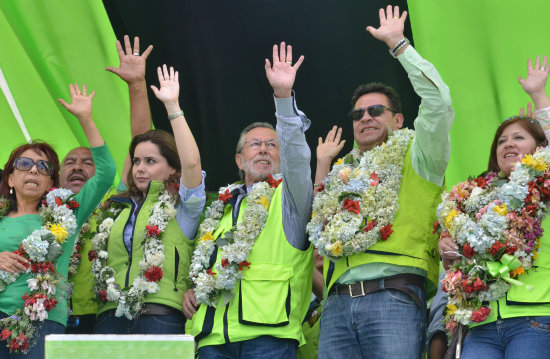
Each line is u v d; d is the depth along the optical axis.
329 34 9.55
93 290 6.96
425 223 6.24
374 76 9.54
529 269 5.69
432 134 6.14
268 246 6.65
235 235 6.68
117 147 9.82
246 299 6.42
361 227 6.17
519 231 5.76
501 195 5.88
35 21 9.78
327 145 7.86
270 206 6.87
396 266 6.07
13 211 7.01
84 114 7.08
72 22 9.84
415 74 6.24
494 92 8.80
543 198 5.83
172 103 7.04
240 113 9.97
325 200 6.43
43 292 6.54
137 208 7.20
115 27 9.87
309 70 9.67
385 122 6.88
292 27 9.59
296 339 6.39
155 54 9.94
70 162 8.37
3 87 9.73
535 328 5.50
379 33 6.41
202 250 6.79
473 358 5.63
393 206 6.20
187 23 9.75
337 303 6.20
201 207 7.07
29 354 6.40
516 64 8.73
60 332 6.65
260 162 7.29
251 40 9.73
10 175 7.05
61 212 6.84
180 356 3.48
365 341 5.99
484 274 5.73
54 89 9.82
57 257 6.70
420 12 9.08
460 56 8.92
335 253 6.13
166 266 6.83
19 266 6.55
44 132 9.77
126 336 3.48
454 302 5.84
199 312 6.57
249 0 9.57
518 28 8.73
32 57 9.79
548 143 6.19
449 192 6.19
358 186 6.32
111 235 7.05
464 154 8.85
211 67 9.88
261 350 6.28
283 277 6.52
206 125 10.05
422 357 6.05
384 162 6.43
